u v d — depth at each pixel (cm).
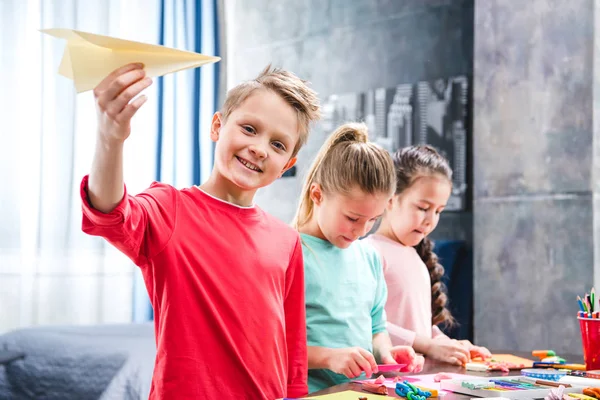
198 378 94
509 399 88
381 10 339
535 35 247
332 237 129
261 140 101
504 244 254
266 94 103
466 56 305
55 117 311
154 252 93
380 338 138
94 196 78
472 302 279
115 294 331
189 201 101
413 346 141
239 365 97
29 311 304
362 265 137
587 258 232
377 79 339
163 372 94
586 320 118
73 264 315
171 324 94
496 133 258
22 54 304
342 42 356
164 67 76
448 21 312
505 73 256
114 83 72
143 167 345
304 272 125
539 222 244
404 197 163
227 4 407
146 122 346
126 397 176
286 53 383
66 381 182
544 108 244
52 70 309
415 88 322
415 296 160
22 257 302
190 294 95
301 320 112
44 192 308
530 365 124
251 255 102
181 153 359
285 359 106
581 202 234
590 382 99
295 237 113
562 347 236
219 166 103
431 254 183
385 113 334
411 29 327
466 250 294
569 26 238
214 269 98
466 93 302
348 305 130
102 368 183
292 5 380
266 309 101
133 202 88
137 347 194
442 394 92
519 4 252
